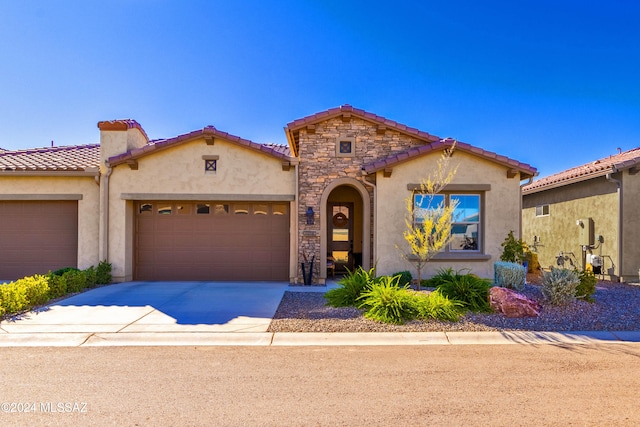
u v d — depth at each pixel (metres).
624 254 13.11
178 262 12.70
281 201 12.62
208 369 5.27
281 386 4.71
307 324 7.27
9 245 12.59
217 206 12.76
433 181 11.29
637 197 13.20
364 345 6.38
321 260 12.17
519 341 6.61
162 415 3.99
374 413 4.05
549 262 17.45
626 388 4.70
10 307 7.84
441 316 7.41
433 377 5.01
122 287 11.29
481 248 11.92
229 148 12.33
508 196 11.85
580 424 3.86
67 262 12.59
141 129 13.45
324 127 12.48
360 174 12.38
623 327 7.20
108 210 12.21
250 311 8.31
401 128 12.33
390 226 11.67
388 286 8.14
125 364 5.45
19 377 4.97
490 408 4.17
